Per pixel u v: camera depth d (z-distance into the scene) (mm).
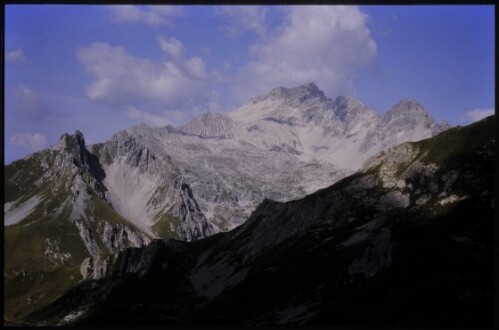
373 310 140625
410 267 157000
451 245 165500
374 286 155375
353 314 145500
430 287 136625
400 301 136500
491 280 138000
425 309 127312
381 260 176500
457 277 141375
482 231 178000
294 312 177500
